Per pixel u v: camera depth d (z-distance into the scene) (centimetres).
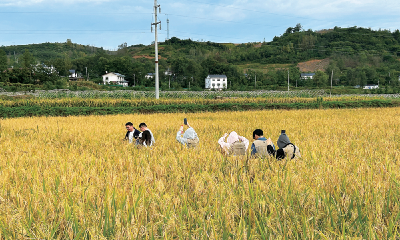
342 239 299
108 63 15212
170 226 324
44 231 323
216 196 414
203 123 1736
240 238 308
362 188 424
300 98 4091
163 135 1258
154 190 434
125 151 783
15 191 428
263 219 341
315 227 334
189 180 499
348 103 3828
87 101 3262
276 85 12888
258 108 3528
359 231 324
